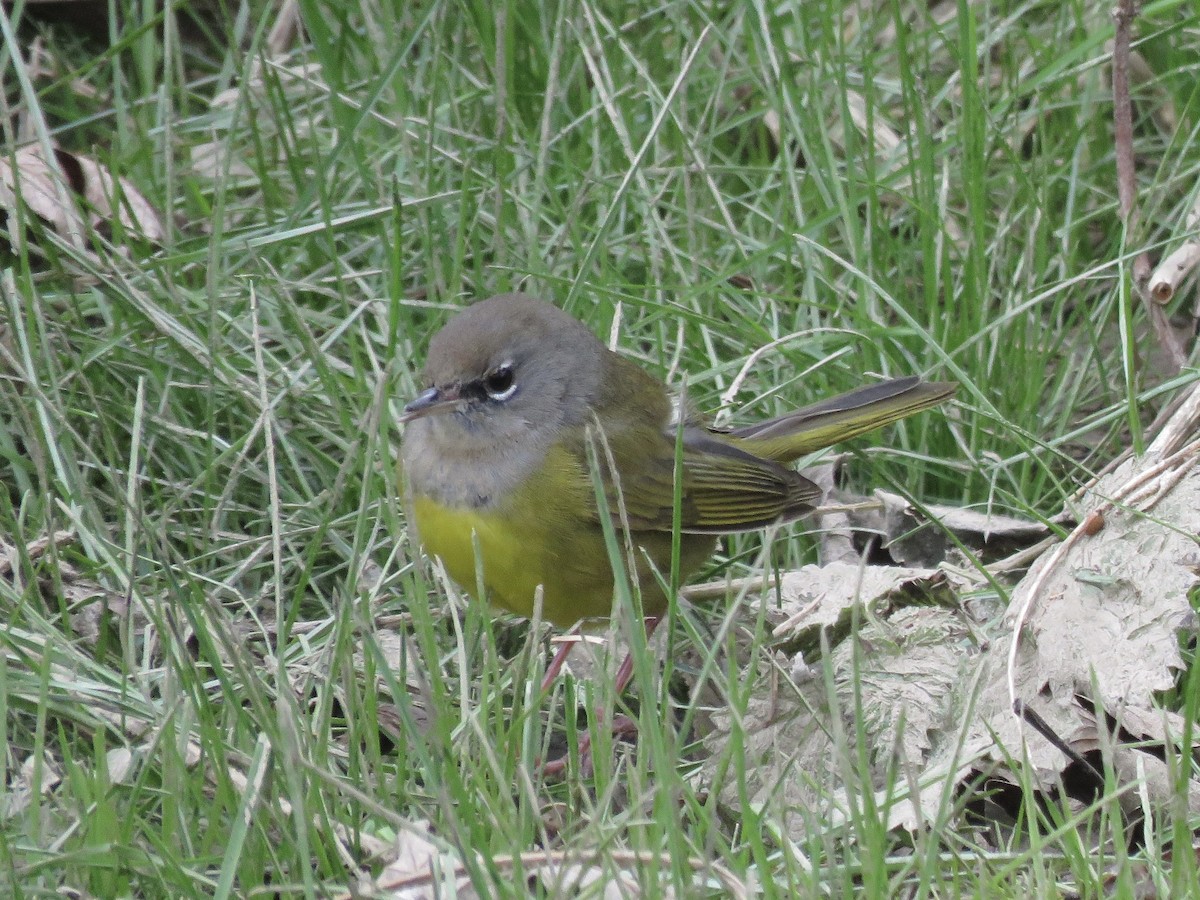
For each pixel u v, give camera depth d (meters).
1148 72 13.89
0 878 6.46
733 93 14.19
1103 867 6.94
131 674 8.28
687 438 9.64
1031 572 9.27
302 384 10.98
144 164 12.81
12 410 10.23
